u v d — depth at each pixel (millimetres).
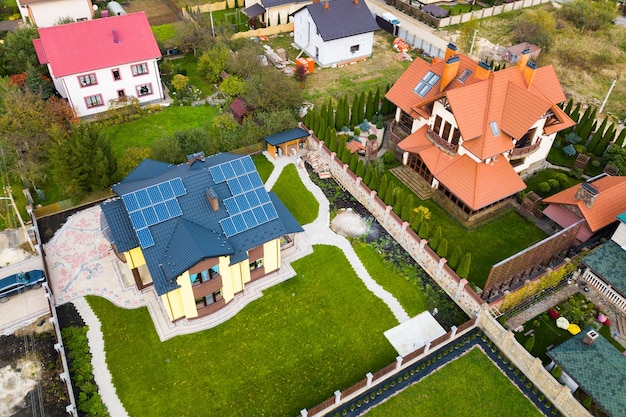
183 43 68125
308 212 46125
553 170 51531
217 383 32469
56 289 38219
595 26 81562
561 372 31672
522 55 45688
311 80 67312
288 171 50812
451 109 42812
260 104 54562
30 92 52031
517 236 43812
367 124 56438
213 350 34375
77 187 44844
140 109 58375
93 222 44312
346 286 39281
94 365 33250
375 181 45094
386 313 37375
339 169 49062
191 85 64875
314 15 67375
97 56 55531
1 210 45094
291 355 34250
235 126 54469
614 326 36312
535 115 42688
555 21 80625
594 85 67062
